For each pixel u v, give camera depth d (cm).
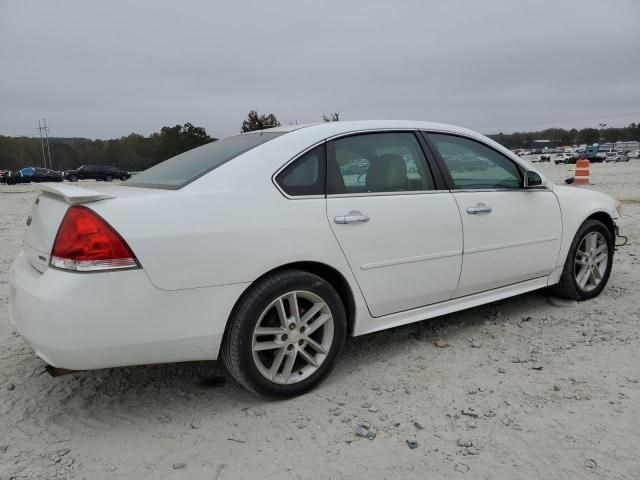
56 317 247
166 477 240
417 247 349
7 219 1312
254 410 297
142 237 257
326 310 314
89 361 255
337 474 239
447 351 370
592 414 280
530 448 253
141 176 348
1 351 387
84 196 255
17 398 316
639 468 236
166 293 263
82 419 293
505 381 321
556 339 386
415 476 236
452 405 295
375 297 336
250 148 315
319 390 319
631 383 314
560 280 458
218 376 344
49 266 262
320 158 323
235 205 285
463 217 373
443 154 383
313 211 308
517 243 408
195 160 331
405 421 281
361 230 324
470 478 233
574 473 234
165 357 272
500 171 414
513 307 461
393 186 350
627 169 3812
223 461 251
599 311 443
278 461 250
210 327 276
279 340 300
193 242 268
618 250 700
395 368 345
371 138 352
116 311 253
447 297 379
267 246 288
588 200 468
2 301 509
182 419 291
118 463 251
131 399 315
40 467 248
